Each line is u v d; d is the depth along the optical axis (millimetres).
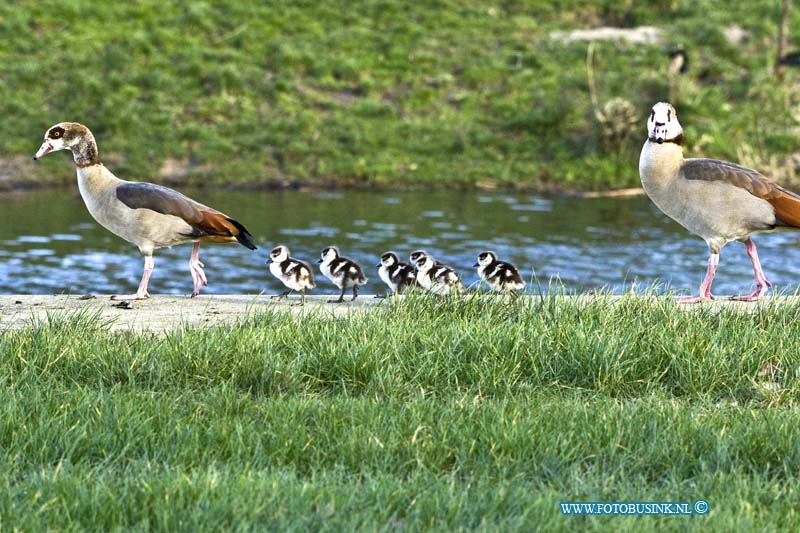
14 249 26484
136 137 38125
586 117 39656
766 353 11422
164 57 43031
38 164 36656
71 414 9250
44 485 7793
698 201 14633
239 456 8586
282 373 10664
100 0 46656
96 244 27438
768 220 14531
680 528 7535
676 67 41500
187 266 25438
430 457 8672
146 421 9039
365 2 48531
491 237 28547
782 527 7555
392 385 10523
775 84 42188
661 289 22141
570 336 11523
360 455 8711
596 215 32156
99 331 11961
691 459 8773
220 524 7301
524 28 47219
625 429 9172
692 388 10766
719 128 39156
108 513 7414
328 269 15047
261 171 37000
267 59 43719
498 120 40625
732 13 48312
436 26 47094
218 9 47188
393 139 39156
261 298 15531
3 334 11570
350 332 11562
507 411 9586
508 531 7316
